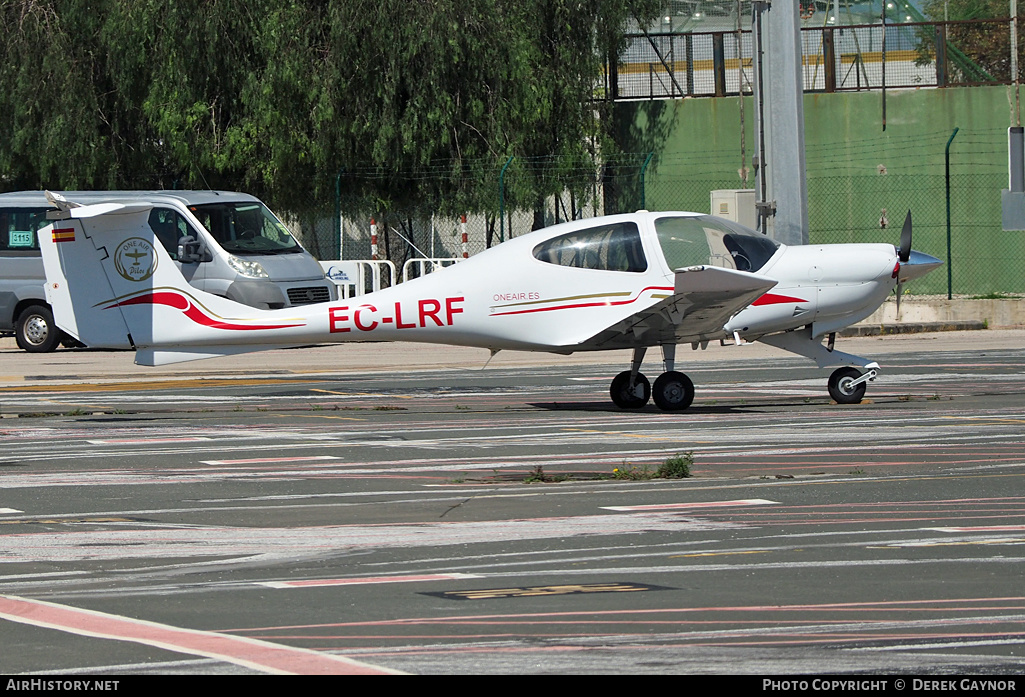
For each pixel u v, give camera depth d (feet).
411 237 315.99
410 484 100.94
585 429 130.41
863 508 88.33
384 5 287.48
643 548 77.05
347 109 293.43
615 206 318.65
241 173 313.94
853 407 144.56
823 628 59.47
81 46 310.24
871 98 308.19
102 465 111.55
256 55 299.17
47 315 235.20
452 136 300.20
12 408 152.97
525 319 144.25
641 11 325.42
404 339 146.00
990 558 73.00
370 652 56.44
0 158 313.32
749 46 319.88
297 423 138.00
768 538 79.30
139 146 319.27
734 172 314.55
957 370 182.19
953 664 53.98
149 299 147.54
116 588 69.26
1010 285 303.68
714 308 137.18
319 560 75.61
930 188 305.73
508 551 77.05
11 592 68.49
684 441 121.08
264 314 146.30
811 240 310.24
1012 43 305.73
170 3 293.23
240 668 54.19
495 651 56.44
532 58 308.40
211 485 101.45
